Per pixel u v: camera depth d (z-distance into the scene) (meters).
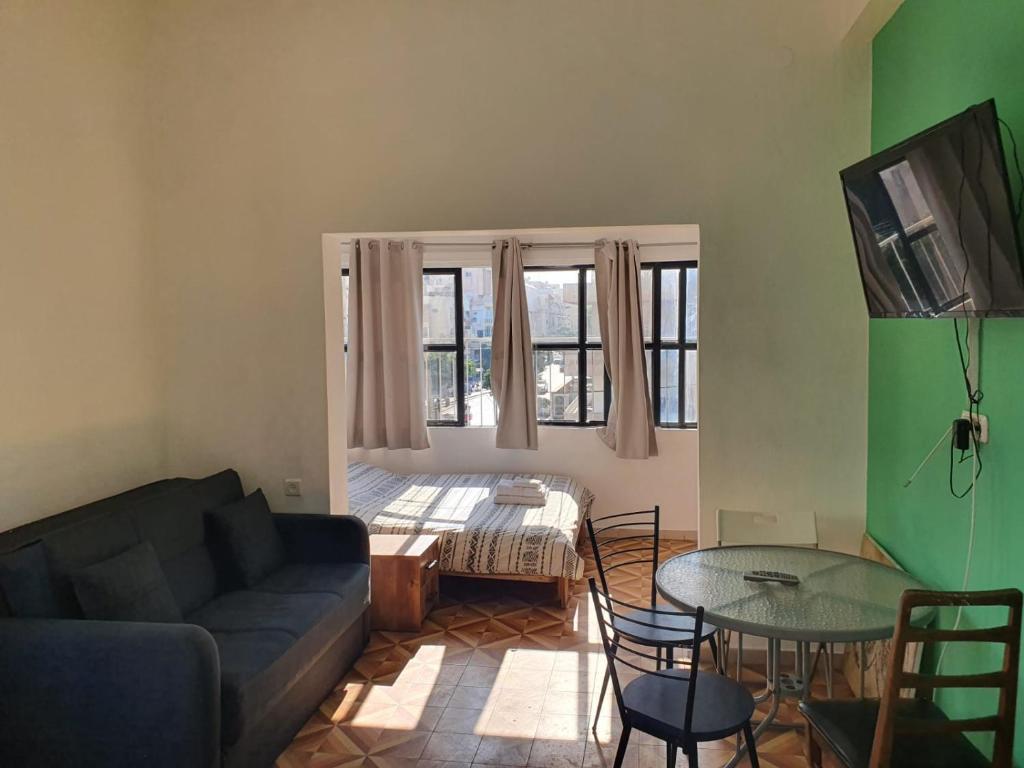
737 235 3.18
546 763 2.53
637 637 2.59
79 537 2.45
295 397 3.53
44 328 2.88
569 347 5.49
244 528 3.16
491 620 3.81
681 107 3.18
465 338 5.62
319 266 3.46
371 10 3.35
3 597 2.22
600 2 3.21
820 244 3.13
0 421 2.68
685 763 2.52
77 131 3.06
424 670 3.25
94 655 2.08
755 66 3.13
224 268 3.53
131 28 3.39
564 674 3.20
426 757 2.57
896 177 2.07
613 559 4.91
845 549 3.18
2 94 2.69
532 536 4.02
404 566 3.65
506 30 3.27
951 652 2.24
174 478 3.58
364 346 5.40
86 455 3.10
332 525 3.41
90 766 2.10
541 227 3.29
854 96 3.07
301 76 3.41
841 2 3.05
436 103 3.33
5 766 2.15
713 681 2.28
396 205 3.38
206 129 3.49
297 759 2.57
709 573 2.54
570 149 3.26
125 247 3.35
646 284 5.34
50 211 2.92
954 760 1.83
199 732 2.06
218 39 3.45
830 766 2.37
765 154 3.14
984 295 1.81
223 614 2.77
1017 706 1.88
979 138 1.64
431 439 5.57
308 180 3.43
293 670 2.53
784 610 2.19
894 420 2.81
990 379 2.04
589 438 5.40
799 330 3.17
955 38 2.24
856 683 2.91
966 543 2.19
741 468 3.22
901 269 2.22
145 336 3.49
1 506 2.68
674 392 5.38
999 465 1.98
